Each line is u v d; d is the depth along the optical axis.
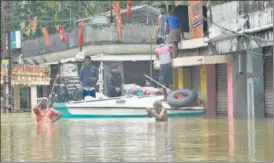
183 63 98.88
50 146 43.69
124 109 89.50
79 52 123.69
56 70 135.88
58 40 136.12
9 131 60.94
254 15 80.62
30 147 43.19
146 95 95.25
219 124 69.06
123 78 120.06
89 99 91.88
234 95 91.50
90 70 107.12
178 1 103.19
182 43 102.38
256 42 80.00
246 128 61.03
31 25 128.00
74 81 123.12
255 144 43.06
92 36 123.75
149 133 55.16
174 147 41.75
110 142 46.12
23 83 134.25
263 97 85.06
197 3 95.06
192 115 93.69
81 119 86.00
